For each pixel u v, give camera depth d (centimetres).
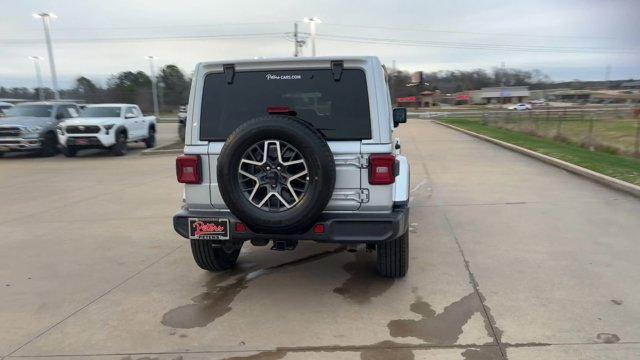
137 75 8406
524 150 1481
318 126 412
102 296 454
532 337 357
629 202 777
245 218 391
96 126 1642
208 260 488
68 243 628
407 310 408
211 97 430
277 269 518
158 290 466
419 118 5294
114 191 1005
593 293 431
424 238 610
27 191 1026
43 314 418
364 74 409
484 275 480
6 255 583
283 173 385
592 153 1379
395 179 435
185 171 427
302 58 413
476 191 903
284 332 376
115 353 352
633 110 3866
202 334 376
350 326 382
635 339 350
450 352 340
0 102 2662
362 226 399
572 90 12575
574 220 676
